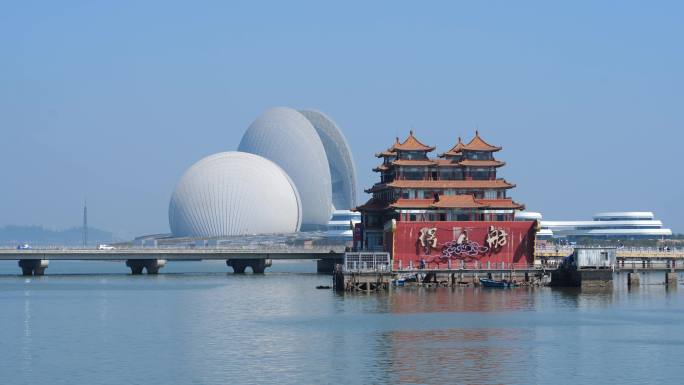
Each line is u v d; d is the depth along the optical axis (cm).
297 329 16738
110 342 15512
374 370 13175
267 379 12662
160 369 13275
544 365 13500
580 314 18750
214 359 13950
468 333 16200
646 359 13938
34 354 14450
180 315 18975
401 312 19025
